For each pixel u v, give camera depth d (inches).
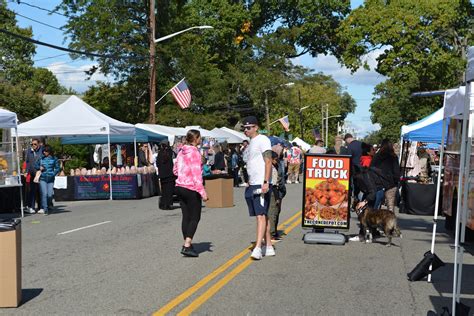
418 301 294.4
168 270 362.6
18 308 278.2
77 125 904.3
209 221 613.3
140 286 320.5
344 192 470.3
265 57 2385.6
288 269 367.2
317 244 468.1
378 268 373.7
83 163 1344.7
